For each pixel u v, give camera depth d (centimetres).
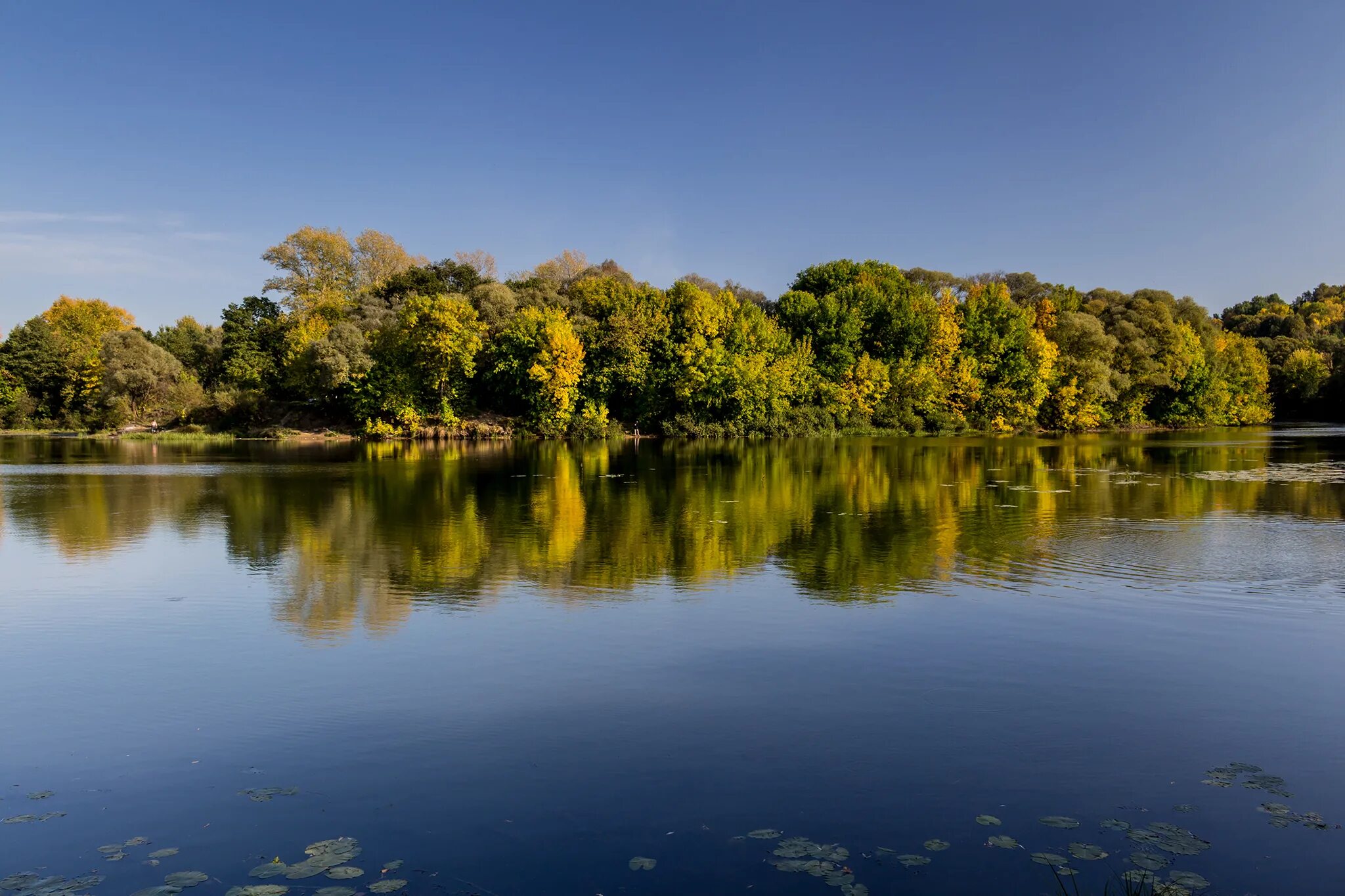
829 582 1608
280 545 2003
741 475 3819
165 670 1112
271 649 1202
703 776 795
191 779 798
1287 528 2252
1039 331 9162
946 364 8738
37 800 760
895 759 833
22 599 1495
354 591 1541
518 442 6756
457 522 2369
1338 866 640
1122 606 1427
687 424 7594
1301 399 11456
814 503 2770
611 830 697
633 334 7612
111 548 1977
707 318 7769
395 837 687
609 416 8075
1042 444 6341
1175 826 704
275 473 3928
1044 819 715
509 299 8288
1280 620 1341
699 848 667
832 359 8538
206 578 1661
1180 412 9769
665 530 2230
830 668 1107
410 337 7306
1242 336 12700
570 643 1216
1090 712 957
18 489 3234
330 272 10469
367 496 3008
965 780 788
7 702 1001
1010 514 2520
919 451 5606
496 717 943
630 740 880
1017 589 1552
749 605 1434
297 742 878
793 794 761
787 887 612
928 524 2325
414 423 7344
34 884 619
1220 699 999
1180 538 2100
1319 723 928
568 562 1805
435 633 1273
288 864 643
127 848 673
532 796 757
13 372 9662
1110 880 621
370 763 826
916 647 1198
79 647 1218
